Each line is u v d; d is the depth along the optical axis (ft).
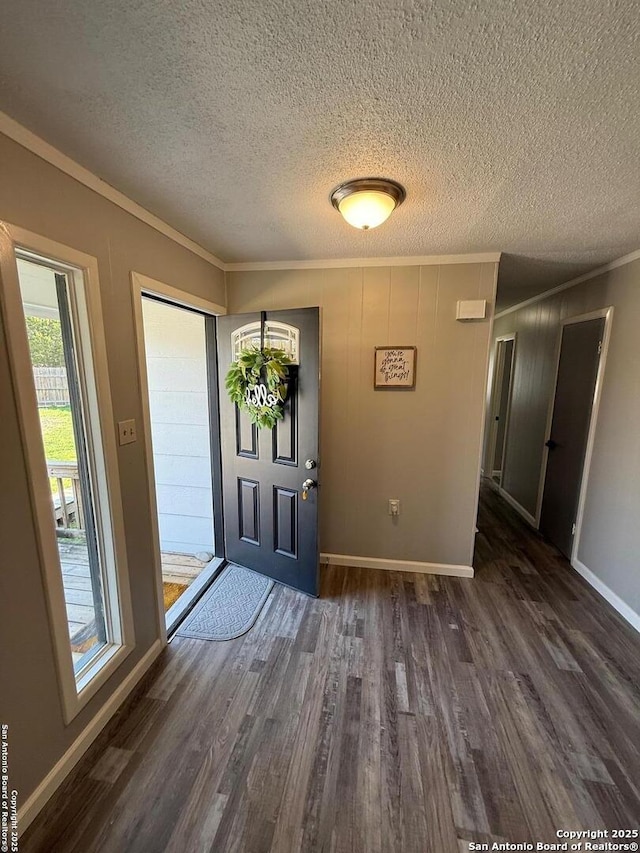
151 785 4.43
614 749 4.90
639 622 7.20
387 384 8.70
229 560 9.63
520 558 10.10
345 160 4.46
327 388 8.99
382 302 8.45
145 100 3.46
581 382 9.64
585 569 9.11
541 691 5.78
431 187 5.08
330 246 7.54
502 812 4.18
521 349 13.91
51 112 3.62
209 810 4.18
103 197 4.96
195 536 10.09
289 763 4.68
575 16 2.59
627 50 2.82
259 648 6.66
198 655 6.49
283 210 5.85
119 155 4.36
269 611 7.70
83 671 5.13
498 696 5.68
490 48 2.86
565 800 4.31
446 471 8.87
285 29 2.72
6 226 3.69
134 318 5.68
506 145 4.11
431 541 9.20
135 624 5.90
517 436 13.92
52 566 4.27
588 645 6.80
